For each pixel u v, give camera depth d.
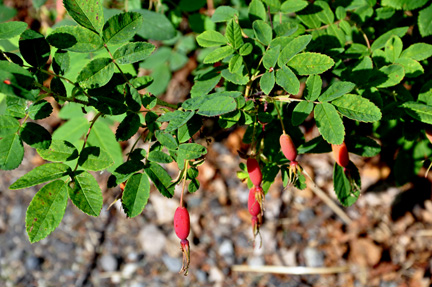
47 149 1.54
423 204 4.32
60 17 2.84
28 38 1.54
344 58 2.08
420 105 1.84
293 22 2.05
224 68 1.94
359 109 1.62
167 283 4.25
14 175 4.87
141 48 1.62
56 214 1.46
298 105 1.68
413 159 2.48
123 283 4.29
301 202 4.52
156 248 4.42
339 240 4.27
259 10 2.00
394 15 2.21
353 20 2.19
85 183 1.52
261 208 1.85
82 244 4.49
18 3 4.41
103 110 1.62
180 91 4.91
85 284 4.30
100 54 1.94
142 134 1.85
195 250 4.38
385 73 1.85
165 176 1.64
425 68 2.16
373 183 4.38
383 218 4.32
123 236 4.52
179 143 1.64
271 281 4.16
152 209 4.64
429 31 2.12
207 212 4.54
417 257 4.11
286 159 1.95
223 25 2.81
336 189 1.95
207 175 4.69
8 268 4.43
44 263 4.43
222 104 1.52
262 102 1.86
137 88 1.79
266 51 1.74
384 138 2.42
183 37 3.58
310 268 4.18
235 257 4.32
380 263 4.12
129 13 1.57
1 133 1.44
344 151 1.76
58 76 1.60
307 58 1.66
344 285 4.06
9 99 1.52
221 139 4.84
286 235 4.36
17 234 4.59
